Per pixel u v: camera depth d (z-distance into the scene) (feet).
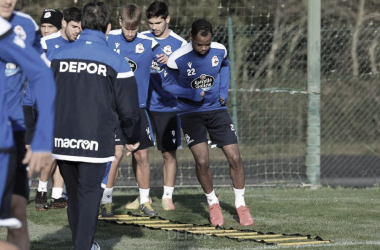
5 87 32.22
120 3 151.74
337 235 58.29
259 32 149.28
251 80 149.28
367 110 154.51
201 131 63.57
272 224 64.34
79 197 43.45
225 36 138.72
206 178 63.98
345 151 156.46
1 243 30.30
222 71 63.87
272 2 173.17
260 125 150.41
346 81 152.76
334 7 171.83
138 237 56.95
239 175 63.82
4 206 32.58
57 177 74.02
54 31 73.05
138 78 71.41
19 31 33.96
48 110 30.55
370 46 149.69
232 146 63.36
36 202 73.05
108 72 43.09
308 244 53.47
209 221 67.05
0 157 32.09
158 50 74.79
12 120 34.12
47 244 53.26
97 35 43.96
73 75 43.21
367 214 70.38
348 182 117.08
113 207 77.71
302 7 173.78
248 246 52.75
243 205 64.49
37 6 137.80
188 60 61.82
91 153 42.93
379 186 108.47
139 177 72.23
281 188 99.76
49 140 30.40
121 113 43.29
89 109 42.96
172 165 76.28
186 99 63.21
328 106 153.79
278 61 155.63
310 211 72.54
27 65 30.66
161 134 75.56
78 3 148.05
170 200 76.28
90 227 43.16
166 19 75.51
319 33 99.76
